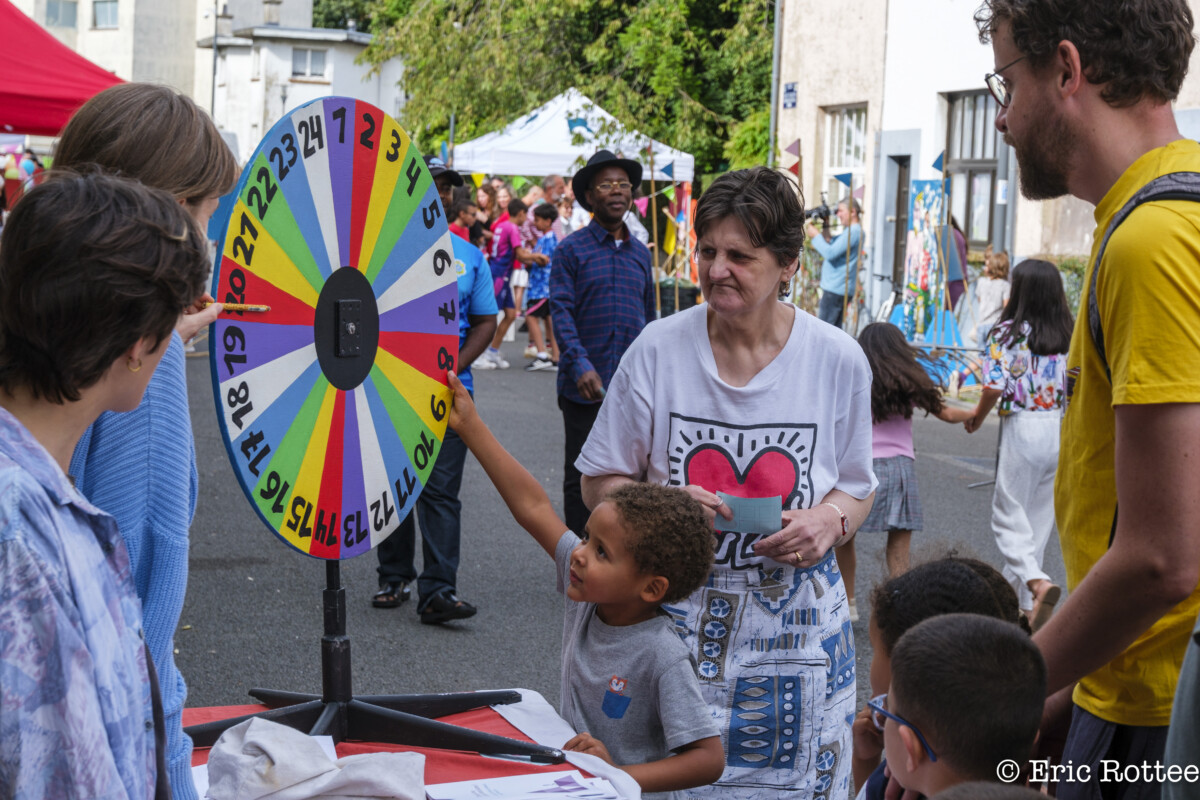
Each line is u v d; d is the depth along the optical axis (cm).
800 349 262
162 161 180
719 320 263
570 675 246
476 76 2492
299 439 218
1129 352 185
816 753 264
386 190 236
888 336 538
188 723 240
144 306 137
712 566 254
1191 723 159
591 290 579
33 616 123
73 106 756
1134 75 195
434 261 252
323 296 222
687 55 2470
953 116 1452
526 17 2455
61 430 139
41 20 4938
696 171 2514
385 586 566
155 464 169
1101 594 189
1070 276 1205
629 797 206
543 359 1486
